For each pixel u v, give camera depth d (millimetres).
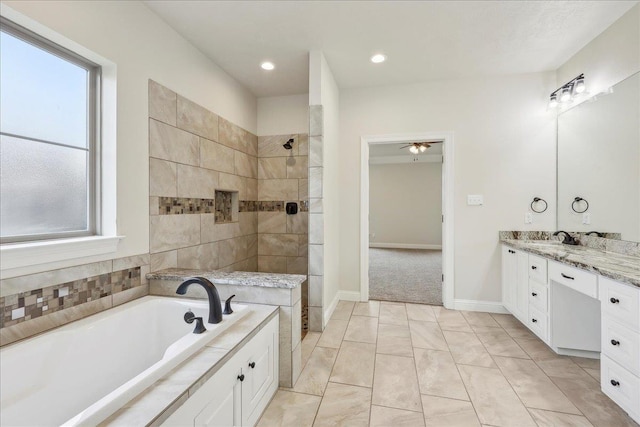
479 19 2186
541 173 3021
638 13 2014
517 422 1565
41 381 1305
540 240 3004
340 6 2045
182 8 2055
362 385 1889
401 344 2436
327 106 2873
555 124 2984
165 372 1119
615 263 1815
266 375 1675
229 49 2605
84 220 1737
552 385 1880
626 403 1486
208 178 2740
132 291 1911
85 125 1746
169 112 2244
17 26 1396
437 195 7996
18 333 1336
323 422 1571
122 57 1835
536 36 2404
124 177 1852
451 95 3223
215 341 1382
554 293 2209
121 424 881
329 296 2994
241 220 3363
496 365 2117
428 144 5289
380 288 4105
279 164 3734
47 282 1451
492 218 3131
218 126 2908
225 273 2094
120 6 1823
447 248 3238
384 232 8305
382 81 3275
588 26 2275
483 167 3146
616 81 2219
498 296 3131
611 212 2293
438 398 1762
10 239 1399
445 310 3209
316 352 2309
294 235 3693
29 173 1480
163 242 2182
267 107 3773
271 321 1736
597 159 2436
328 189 2928
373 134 3422
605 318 1639
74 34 1549
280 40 2471
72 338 1434
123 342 1674
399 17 2166
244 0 1973
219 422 1233
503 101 3102
